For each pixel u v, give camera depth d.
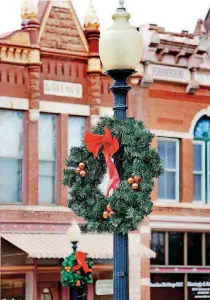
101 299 32.19
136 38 14.55
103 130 14.62
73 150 15.14
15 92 31.06
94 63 32.62
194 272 35.00
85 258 25.91
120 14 14.69
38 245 30.06
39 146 31.61
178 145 35.06
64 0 32.31
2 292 30.02
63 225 31.53
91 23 32.75
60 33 32.19
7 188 30.84
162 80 34.47
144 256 32.25
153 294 33.91
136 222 14.14
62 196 31.66
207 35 35.78
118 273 14.16
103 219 14.56
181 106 35.06
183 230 34.75
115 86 14.65
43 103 31.62
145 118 34.00
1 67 30.86
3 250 30.23
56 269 31.14
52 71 31.95
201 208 35.28
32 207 31.02
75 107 32.38
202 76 35.59
